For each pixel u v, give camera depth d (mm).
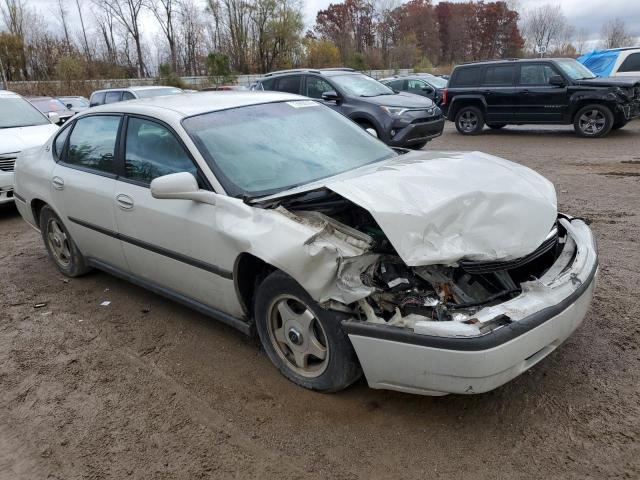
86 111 4918
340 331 2980
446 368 2611
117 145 4309
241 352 3859
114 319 4531
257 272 3500
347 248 2924
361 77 12102
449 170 3326
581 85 12742
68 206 4812
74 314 4688
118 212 4195
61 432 3182
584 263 3150
